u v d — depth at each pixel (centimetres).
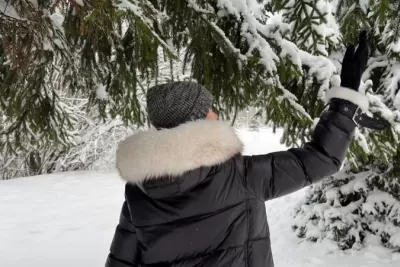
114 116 354
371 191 520
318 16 222
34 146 438
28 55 205
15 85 300
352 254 487
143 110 350
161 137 119
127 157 124
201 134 119
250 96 270
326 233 527
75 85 338
